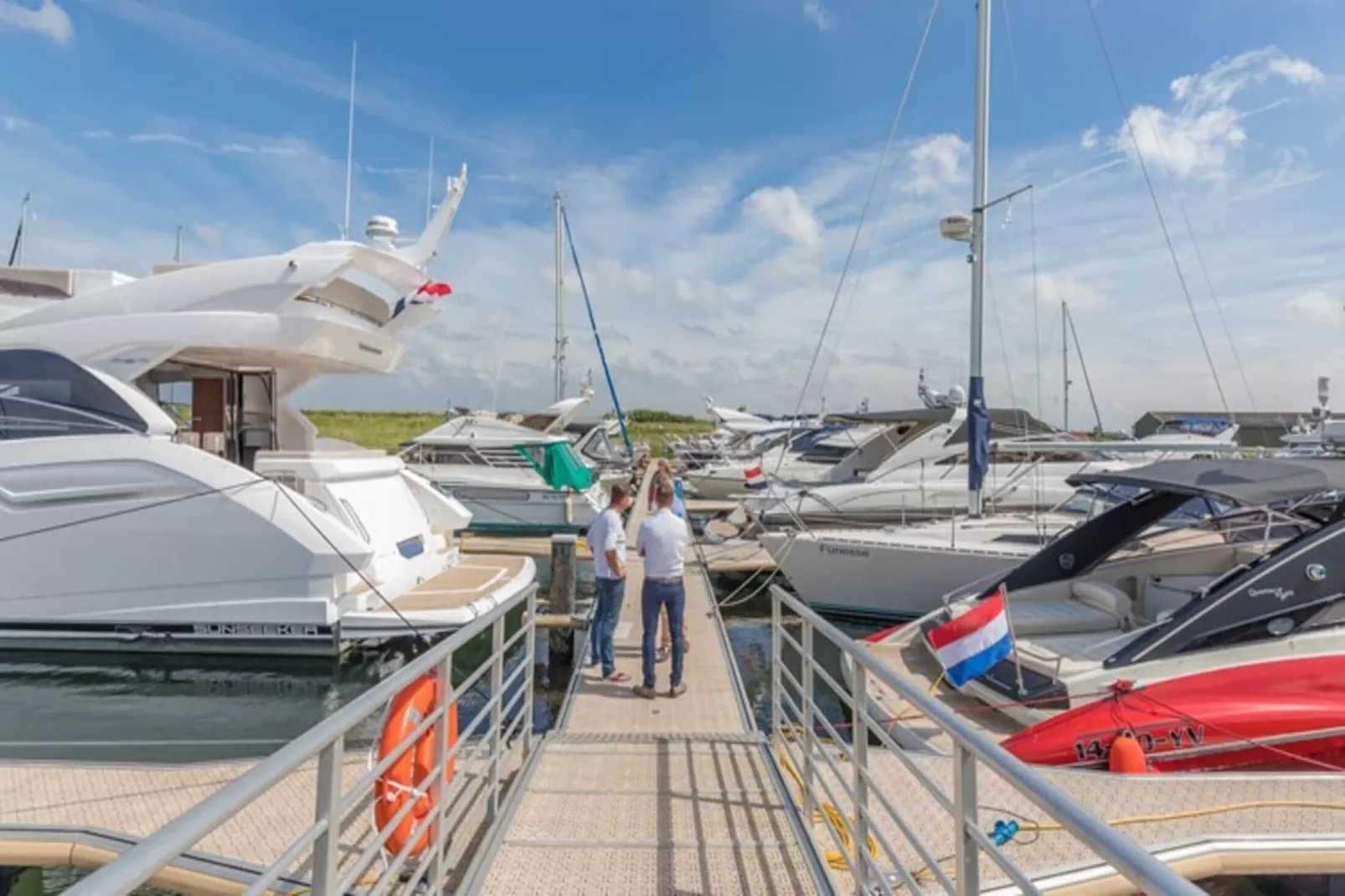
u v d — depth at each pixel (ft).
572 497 57.16
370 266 30.27
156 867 4.23
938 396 53.36
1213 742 15.92
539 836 13.05
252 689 24.35
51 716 22.70
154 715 22.77
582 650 25.96
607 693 21.16
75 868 12.59
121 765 15.39
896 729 19.02
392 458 31.91
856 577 32.09
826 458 65.87
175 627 24.38
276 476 26.32
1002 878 11.96
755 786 15.14
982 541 32.35
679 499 28.55
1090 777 14.87
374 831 11.91
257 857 11.91
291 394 33.35
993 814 13.92
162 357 26.43
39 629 24.49
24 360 25.20
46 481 24.41
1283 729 15.92
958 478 46.19
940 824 13.75
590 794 14.71
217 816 4.87
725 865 12.16
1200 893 3.81
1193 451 32.96
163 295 26.96
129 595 24.35
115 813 13.51
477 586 28.53
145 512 24.36
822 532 34.47
